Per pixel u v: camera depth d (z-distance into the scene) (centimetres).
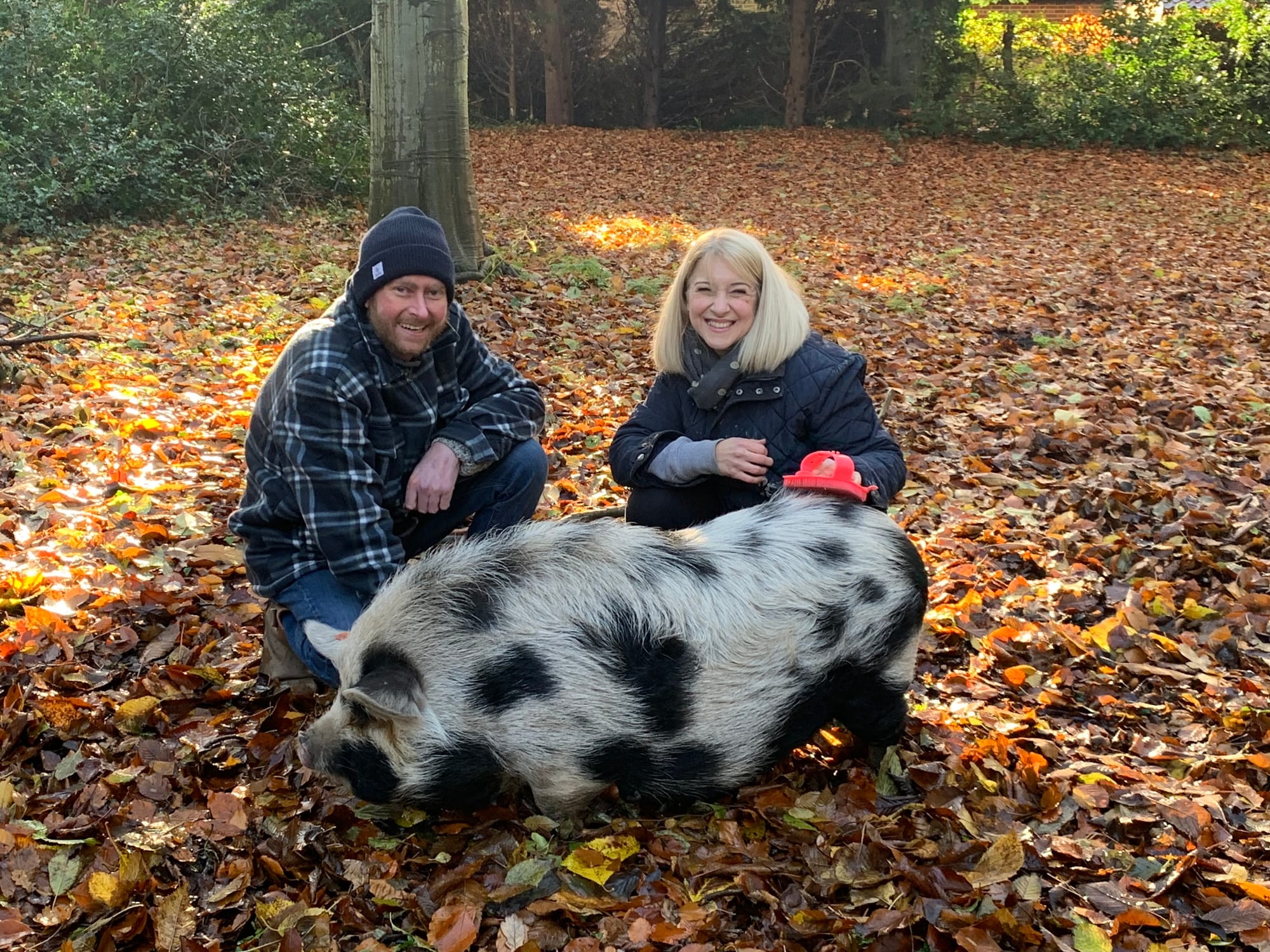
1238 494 484
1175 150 1964
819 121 2227
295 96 1254
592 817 278
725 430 322
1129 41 2195
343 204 1265
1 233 948
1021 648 363
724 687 254
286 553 311
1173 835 273
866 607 266
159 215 1103
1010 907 247
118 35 1175
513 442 343
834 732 314
